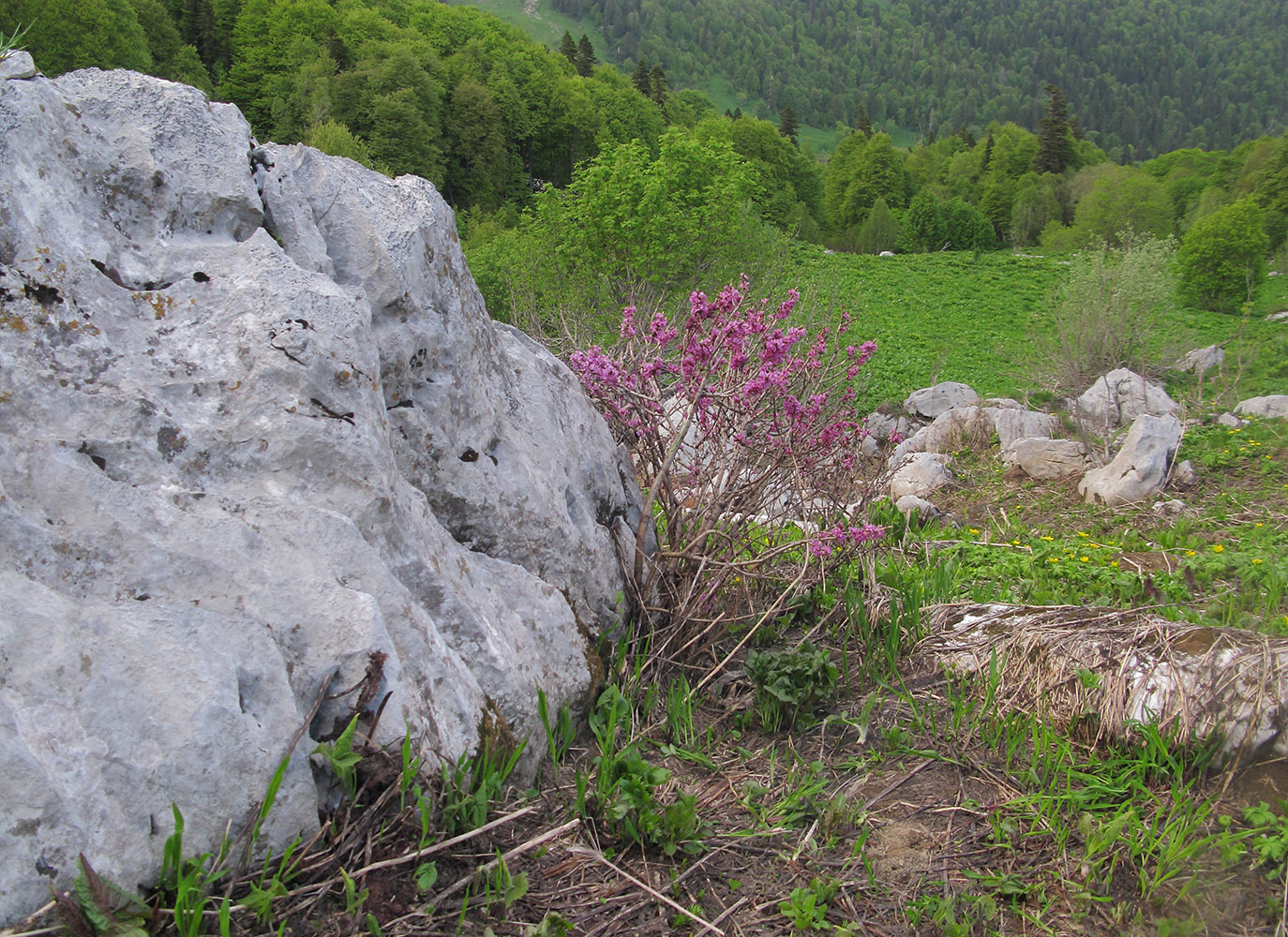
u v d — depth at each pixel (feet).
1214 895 8.16
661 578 13.58
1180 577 19.01
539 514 11.43
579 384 14.66
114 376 8.07
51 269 8.02
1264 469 30.32
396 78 209.36
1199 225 92.27
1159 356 52.06
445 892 7.39
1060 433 38.58
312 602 7.75
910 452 38.83
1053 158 321.32
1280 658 10.22
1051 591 17.85
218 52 249.96
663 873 8.40
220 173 9.64
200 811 6.57
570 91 262.47
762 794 9.87
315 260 10.05
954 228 215.72
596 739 10.61
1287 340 62.80
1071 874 8.58
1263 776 9.59
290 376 8.48
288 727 7.17
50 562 6.91
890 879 8.59
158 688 6.64
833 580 15.02
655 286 53.88
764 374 12.62
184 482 8.05
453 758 8.14
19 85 8.33
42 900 5.75
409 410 10.28
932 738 11.07
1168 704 10.20
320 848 7.19
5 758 5.74
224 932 6.13
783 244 57.82
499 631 9.62
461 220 172.04
